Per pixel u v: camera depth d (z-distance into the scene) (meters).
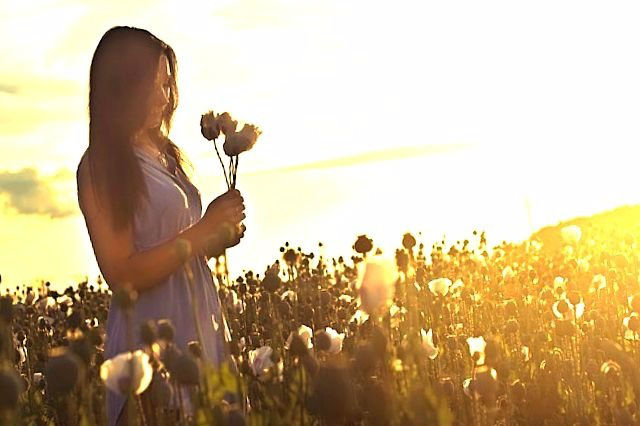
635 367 4.63
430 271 8.80
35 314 7.15
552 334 6.00
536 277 8.07
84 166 4.17
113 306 4.15
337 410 2.75
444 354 5.42
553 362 5.14
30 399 4.73
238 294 6.77
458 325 6.55
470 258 9.41
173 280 4.18
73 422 3.79
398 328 4.13
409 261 3.34
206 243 3.83
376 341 2.98
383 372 3.06
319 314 6.09
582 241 10.47
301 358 3.23
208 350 4.25
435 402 2.51
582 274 7.96
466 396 4.18
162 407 3.31
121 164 4.06
